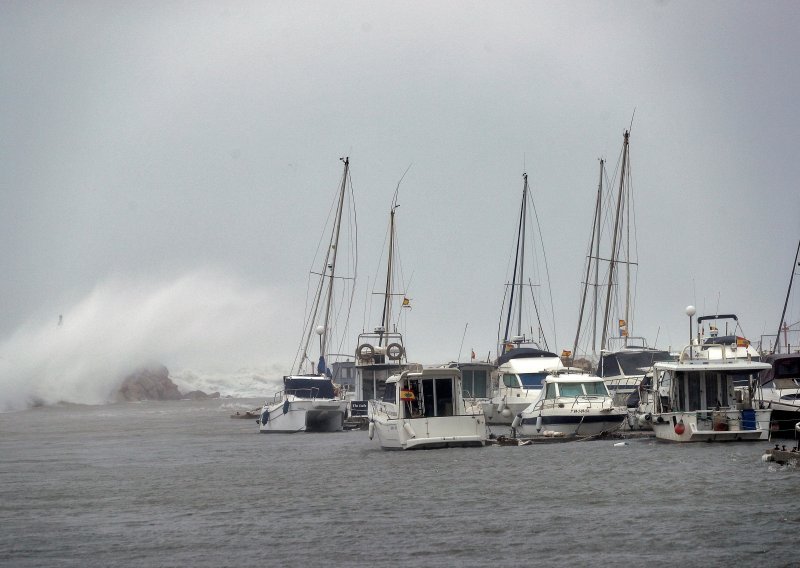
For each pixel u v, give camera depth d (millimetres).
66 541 57156
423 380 104438
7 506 72062
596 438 111312
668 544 51688
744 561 47969
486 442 106250
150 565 50500
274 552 52688
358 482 79562
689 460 85188
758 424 99125
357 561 50156
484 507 64750
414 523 59688
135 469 97312
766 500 63250
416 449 102875
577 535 54625
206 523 62250
